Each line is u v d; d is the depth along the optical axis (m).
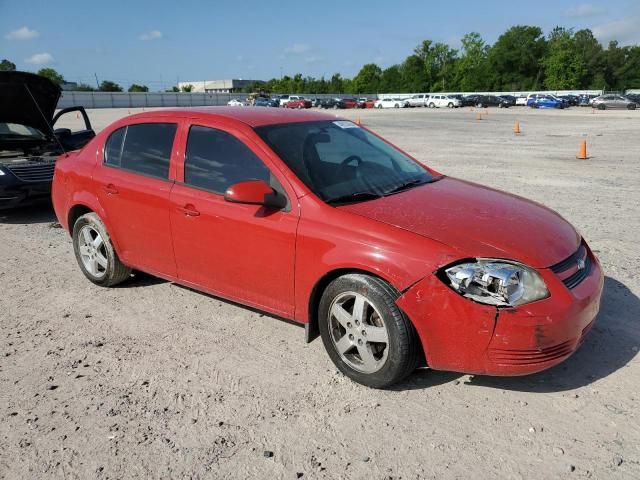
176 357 3.86
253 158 3.84
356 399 3.29
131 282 5.35
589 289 3.19
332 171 3.84
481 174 11.56
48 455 2.88
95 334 4.26
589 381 3.40
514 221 3.43
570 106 60.41
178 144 4.32
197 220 4.07
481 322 2.94
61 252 6.47
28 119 8.73
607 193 9.19
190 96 79.75
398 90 113.81
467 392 3.33
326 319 3.51
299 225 3.50
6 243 6.93
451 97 65.19
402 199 3.67
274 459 2.80
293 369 3.66
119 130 4.88
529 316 2.89
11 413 3.25
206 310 4.64
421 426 3.03
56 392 3.46
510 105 61.34
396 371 3.20
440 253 3.03
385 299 3.15
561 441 2.87
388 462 2.76
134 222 4.59
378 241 3.19
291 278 3.61
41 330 4.36
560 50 94.25
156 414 3.21
